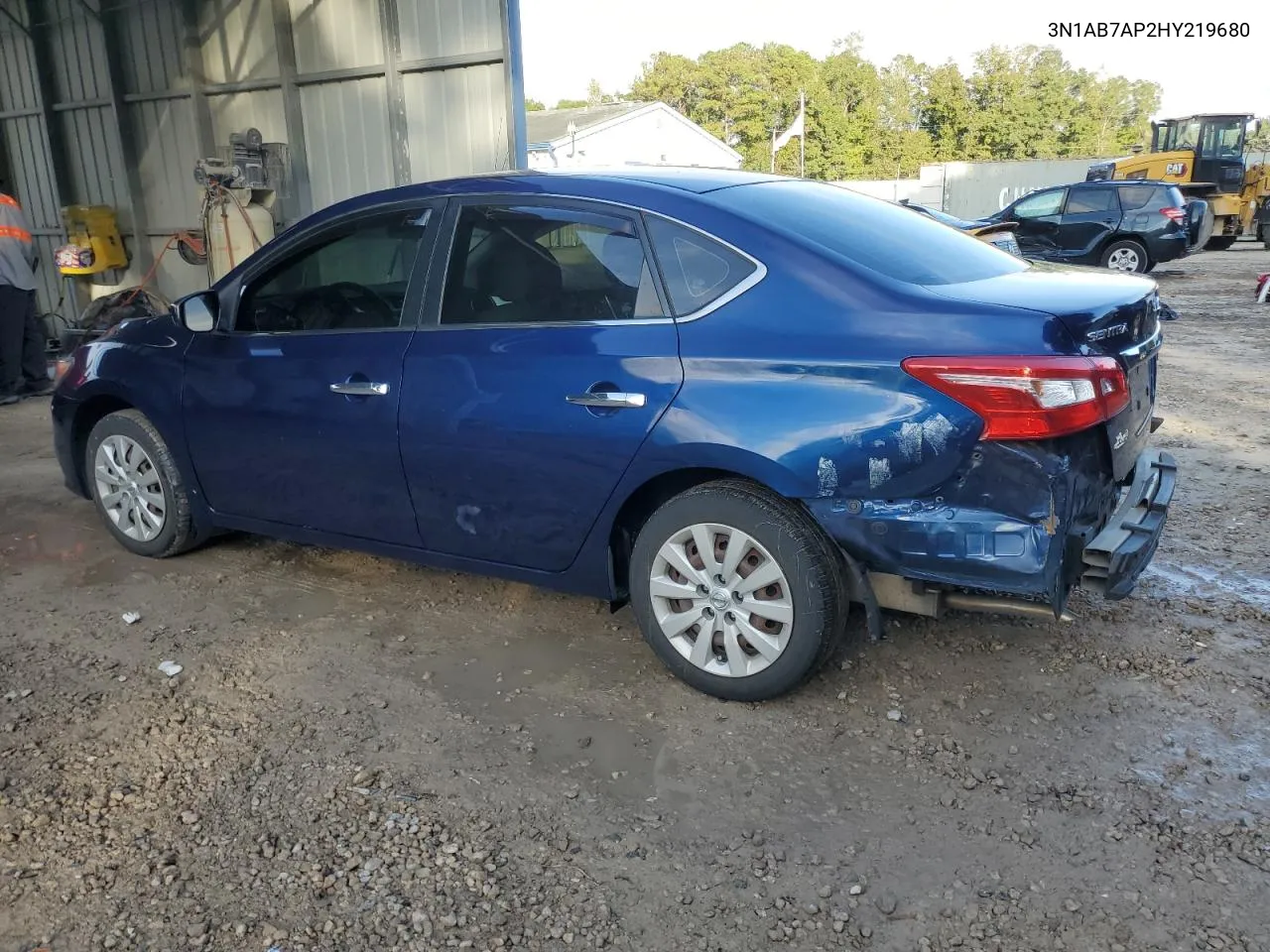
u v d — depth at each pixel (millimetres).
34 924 2393
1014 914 2369
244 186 9609
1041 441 2734
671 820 2738
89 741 3168
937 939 2305
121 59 11344
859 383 2865
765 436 2967
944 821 2711
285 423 4008
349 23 9641
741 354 3027
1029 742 3072
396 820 2754
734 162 46938
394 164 9750
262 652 3771
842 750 3049
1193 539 4738
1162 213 17281
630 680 3500
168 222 11766
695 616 3299
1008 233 11523
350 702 3389
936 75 80000
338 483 3947
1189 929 2305
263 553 4805
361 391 3742
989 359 2723
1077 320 2791
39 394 8859
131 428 4602
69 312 12867
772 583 3121
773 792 2852
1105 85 97000
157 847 2660
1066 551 2814
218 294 4258
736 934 2334
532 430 3377
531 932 2350
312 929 2365
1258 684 3379
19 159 12672
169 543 4637
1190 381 8664
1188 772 2906
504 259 3535
